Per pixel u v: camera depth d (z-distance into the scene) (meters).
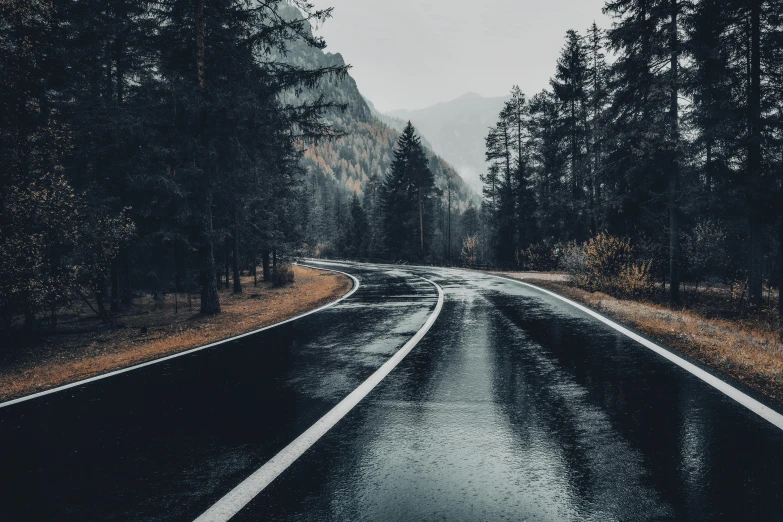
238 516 2.64
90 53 14.39
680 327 7.89
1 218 10.10
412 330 8.77
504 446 3.46
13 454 3.76
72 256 12.27
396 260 59.06
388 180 62.47
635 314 9.28
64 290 11.48
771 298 19.56
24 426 4.48
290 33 13.93
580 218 32.47
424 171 61.75
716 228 20.72
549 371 5.50
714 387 4.71
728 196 17.34
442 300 13.27
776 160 17.27
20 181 10.62
